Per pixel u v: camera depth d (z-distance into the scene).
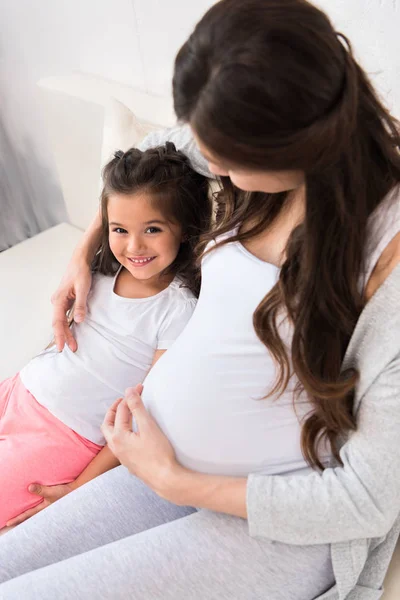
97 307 1.13
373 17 0.98
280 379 0.75
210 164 0.65
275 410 0.79
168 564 0.77
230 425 0.81
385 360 0.67
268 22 0.53
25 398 1.11
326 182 0.61
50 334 1.32
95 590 0.75
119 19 1.44
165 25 1.35
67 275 1.13
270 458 0.81
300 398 0.77
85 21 1.53
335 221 0.64
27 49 1.79
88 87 1.50
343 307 0.67
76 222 1.74
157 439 0.84
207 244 0.94
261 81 0.53
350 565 0.77
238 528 0.79
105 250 1.13
